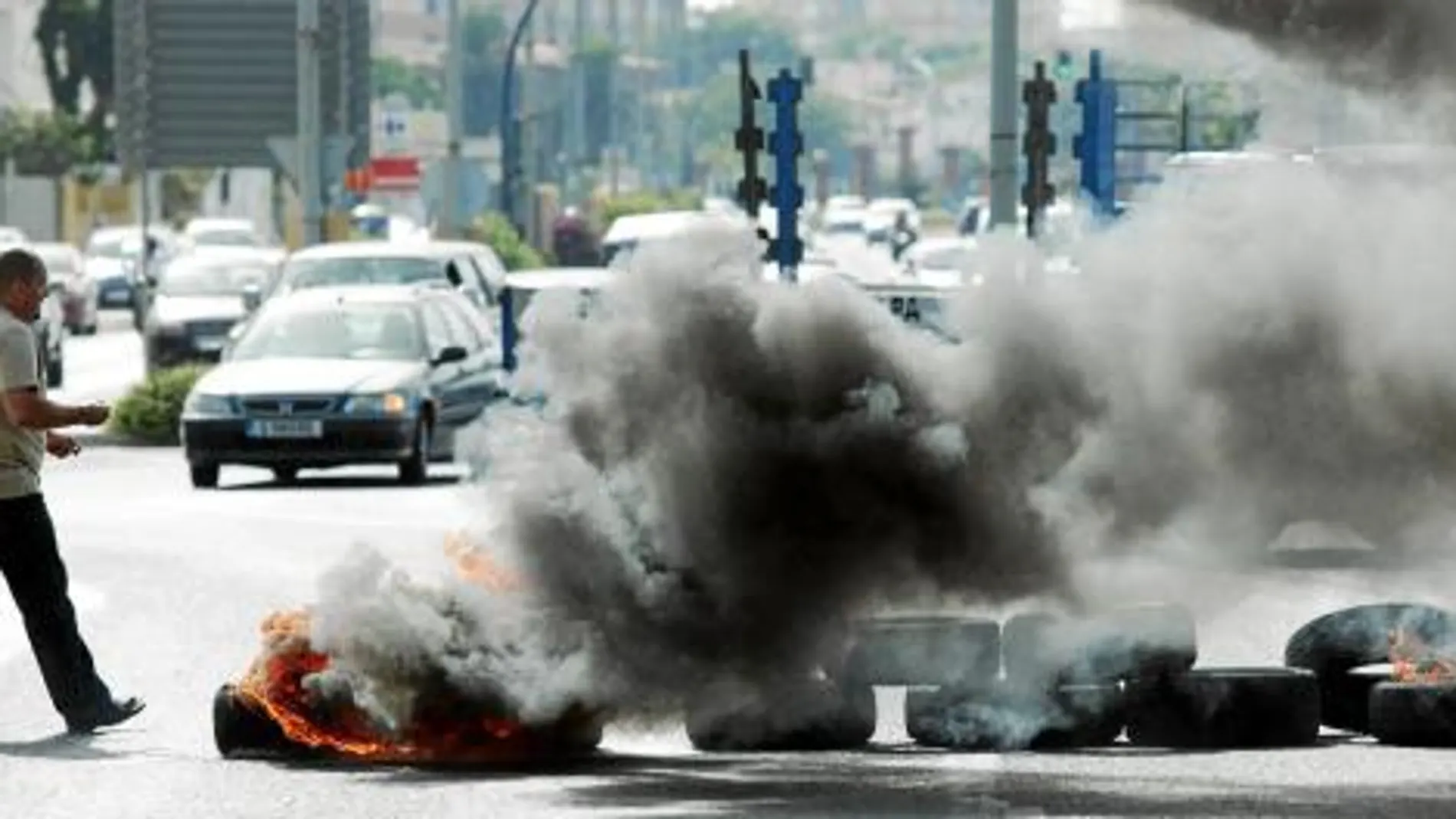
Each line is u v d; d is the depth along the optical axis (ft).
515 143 545.03
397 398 244.83
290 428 244.01
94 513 216.95
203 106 386.52
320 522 206.69
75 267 579.89
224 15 385.91
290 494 236.22
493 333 270.05
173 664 131.03
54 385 401.70
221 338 398.01
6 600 158.61
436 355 252.62
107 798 95.96
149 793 96.68
